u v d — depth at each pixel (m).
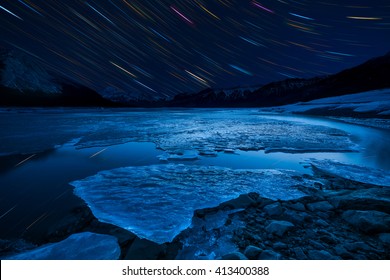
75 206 3.21
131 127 14.63
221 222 2.76
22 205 3.29
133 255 2.06
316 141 8.84
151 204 3.20
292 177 4.52
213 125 16.02
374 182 4.20
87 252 2.12
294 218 2.84
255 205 3.28
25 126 14.64
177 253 2.15
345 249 2.19
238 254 2.05
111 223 2.66
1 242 2.42
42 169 5.16
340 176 4.57
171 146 7.92
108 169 5.20
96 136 10.34
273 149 7.37
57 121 19.03
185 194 3.58
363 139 9.27
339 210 3.07
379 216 2.62
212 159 6.18
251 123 17.62
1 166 5.44
